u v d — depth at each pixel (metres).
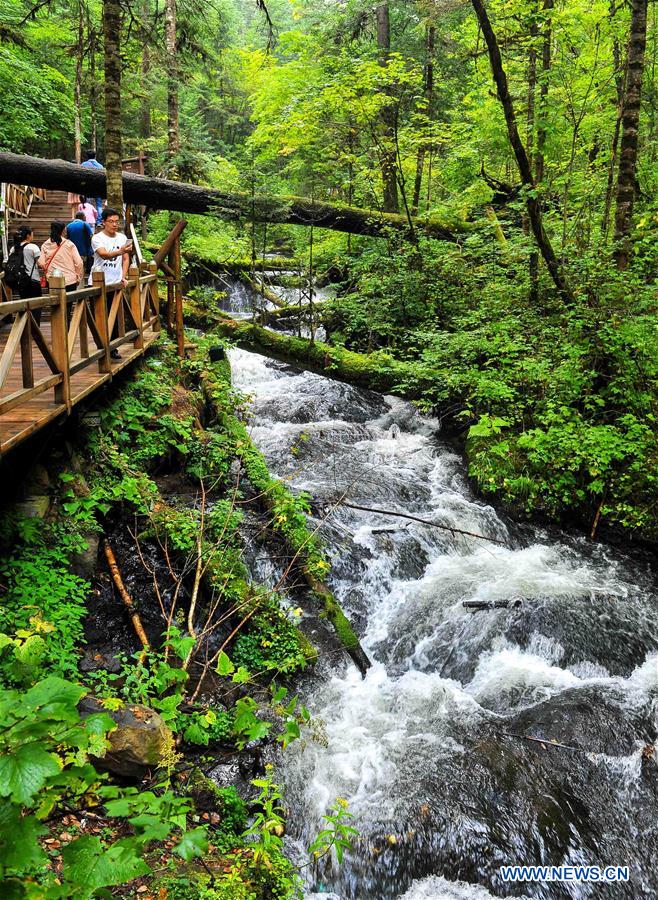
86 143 20.88
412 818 4.49
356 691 5.78
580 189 12.00
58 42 17.19
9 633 4.62
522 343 10.13
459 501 8.62
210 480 7.47
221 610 5.97
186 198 11.67
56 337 5.26
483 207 14.46
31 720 1.70
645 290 9.19
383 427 10.90
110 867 1.79
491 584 7.07
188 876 3.68
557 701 5.57
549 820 4.55
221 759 4.83
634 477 8.37
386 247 12.88
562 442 8.60
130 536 6.36
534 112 11.41
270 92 13.98
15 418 4.86
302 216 12.42
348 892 4.21
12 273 7.79
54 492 5.97
